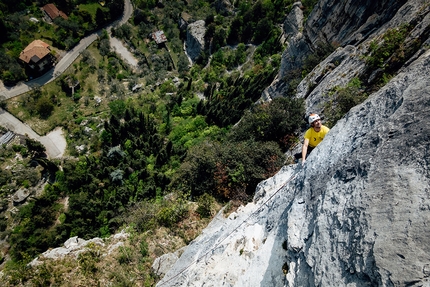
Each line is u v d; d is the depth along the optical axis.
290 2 76.56
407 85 8.00
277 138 25.06
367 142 7.53
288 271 8.07
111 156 49.00
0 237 47.78
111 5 92.75
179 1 99.75
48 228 46.69
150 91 72.44
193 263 14.78
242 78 62.00
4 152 62.34
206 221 21.89
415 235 4.97
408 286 4.57
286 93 36.44
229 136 29.61
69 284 19.97
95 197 43.66
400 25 20.64
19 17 83.06
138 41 90.12
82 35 87.31
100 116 68.31
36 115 69.88
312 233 7.77
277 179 14.53
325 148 9.52
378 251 5.22
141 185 40.38
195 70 77.25
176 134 48.38
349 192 6.98
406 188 5.68
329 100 22.84
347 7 28.88
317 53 32.78
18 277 20.47
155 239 21.62
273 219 11.11
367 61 21.30
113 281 20.02
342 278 5.88
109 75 78.88
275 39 69.00
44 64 76.38
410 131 6.50
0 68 73.94
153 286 18.98
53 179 56.44
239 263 10.99
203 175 24.17
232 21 78.00
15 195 54.00
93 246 22.05
